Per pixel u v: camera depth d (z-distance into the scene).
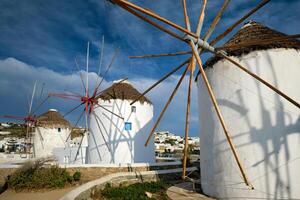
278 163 7.89
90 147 17.73
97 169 12.83
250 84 8.49
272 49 8.49
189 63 6.98
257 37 9.20
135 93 18.17
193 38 6.39
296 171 7.84
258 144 8.12
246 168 8.21
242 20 6.45
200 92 10.37
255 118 8.28
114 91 17.84
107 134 17.02
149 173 12.63
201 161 10.06
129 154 16.64
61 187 11.00
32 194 10.12
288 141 7.97
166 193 9.84
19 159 23.59
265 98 8.26
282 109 8.12
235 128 8.59
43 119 27.50
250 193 8.07
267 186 7.89
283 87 8.28
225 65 9.11
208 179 9.45
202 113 10.10
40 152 26.25
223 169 8.78
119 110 17.11
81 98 16.92
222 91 9.10
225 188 8.65
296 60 8.55
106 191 10.02
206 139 9.70
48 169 11.77
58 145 26.80
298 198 7.71
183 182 12.18
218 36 7.00
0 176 12.05
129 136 16.89
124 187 10.77
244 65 8.69
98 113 17.59
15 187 10.78
